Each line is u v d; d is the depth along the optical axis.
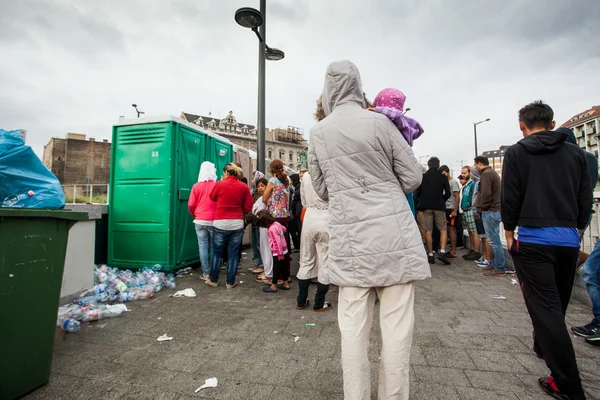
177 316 3.63
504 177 2.29
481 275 5.34
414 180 1.77
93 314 3.49
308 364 2.52
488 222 5.38
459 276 5.28
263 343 2.91
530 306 2.16
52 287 2.32
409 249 1.71
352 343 1.71
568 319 3.34
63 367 2.52
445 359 2.55
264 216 4.64
